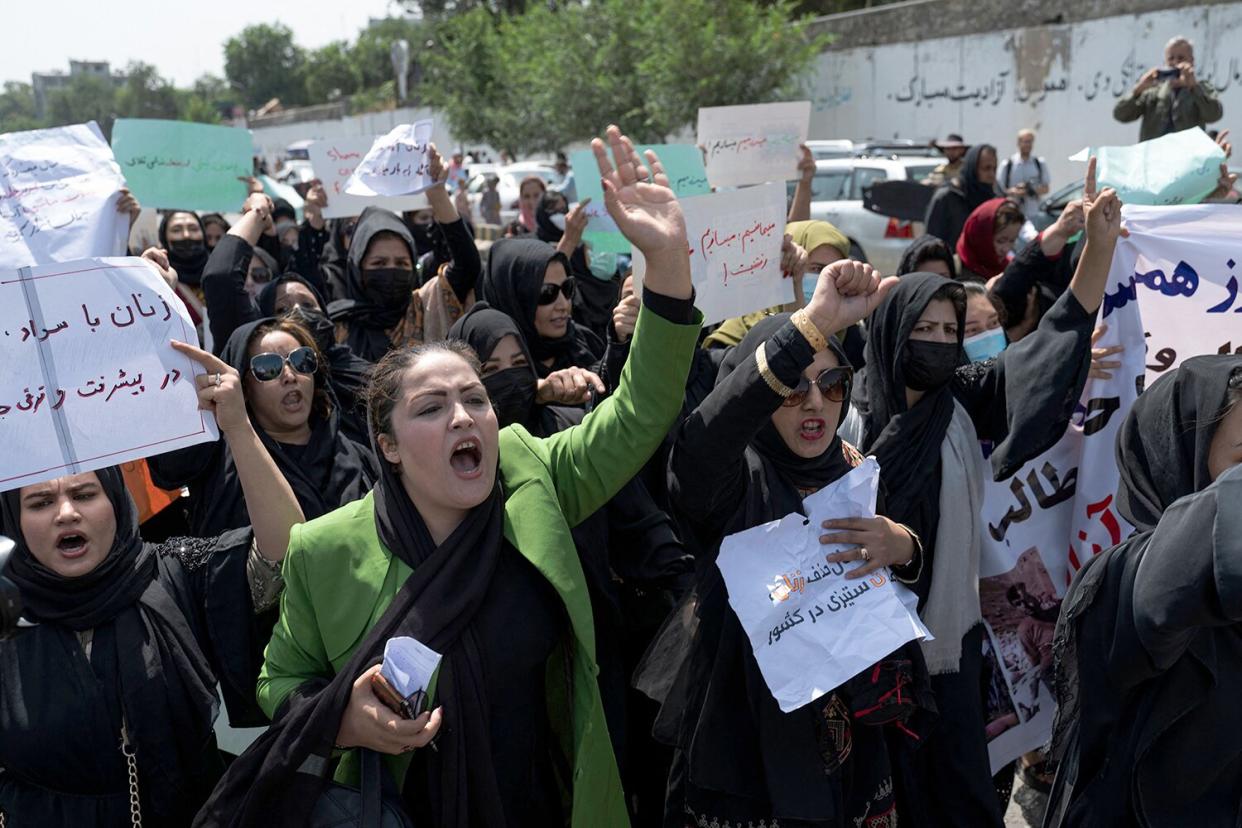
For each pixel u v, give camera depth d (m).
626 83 19.62
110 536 2.40
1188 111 8.04
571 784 2.37
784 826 2.47
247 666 2.53
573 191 15.51
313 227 6.62
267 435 3.27
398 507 2.22
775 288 3.54
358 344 5.12
